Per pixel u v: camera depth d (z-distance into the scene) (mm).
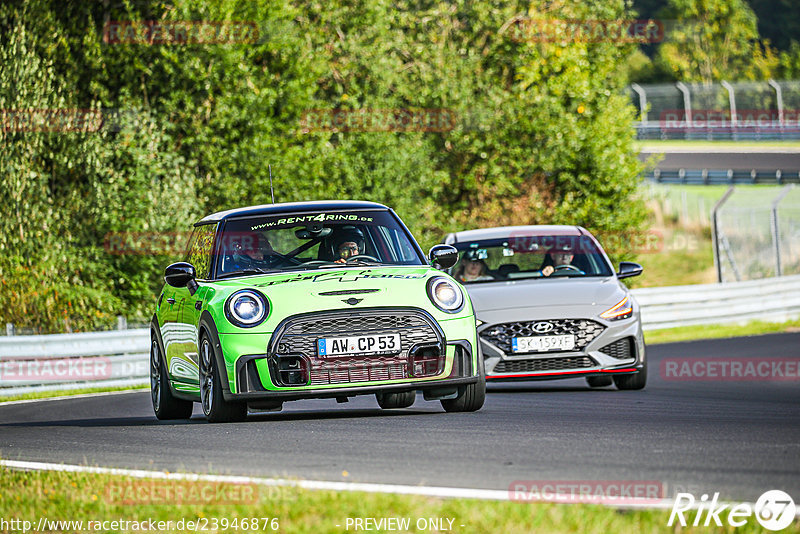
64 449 27172
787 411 32469
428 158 101938
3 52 80750
